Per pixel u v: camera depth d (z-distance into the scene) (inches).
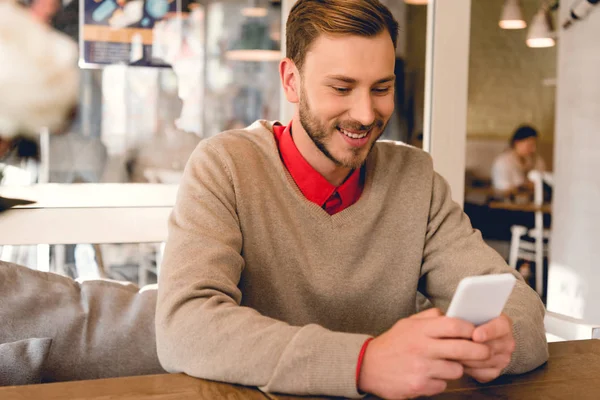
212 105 95.6
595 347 43.4
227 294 39.3
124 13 91.3
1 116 87.1
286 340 33.3
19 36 87.7
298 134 48.7
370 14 42.3
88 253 91.1
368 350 32.2
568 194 112.5
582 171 110.9
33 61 88.2
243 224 46.6
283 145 50.1
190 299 37.3
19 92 87.5
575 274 112.7
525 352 37.4
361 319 49.3
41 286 53.0
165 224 94.0
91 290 54.4
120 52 91.5
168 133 94.4
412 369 30.7
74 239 90.0
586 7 108.8
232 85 96.2
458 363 31.1
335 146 44.5
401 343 31.5
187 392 32.5
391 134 99.3
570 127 112.2
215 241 41.8
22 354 46.6
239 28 95.6
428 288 52.4
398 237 51.1
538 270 115.7
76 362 50.5
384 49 42.7
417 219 51.6
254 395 32.4
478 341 31.1
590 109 110.1
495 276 30.5
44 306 51.8
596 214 110.0
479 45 108.6
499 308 32.0
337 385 31.7
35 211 88.5
